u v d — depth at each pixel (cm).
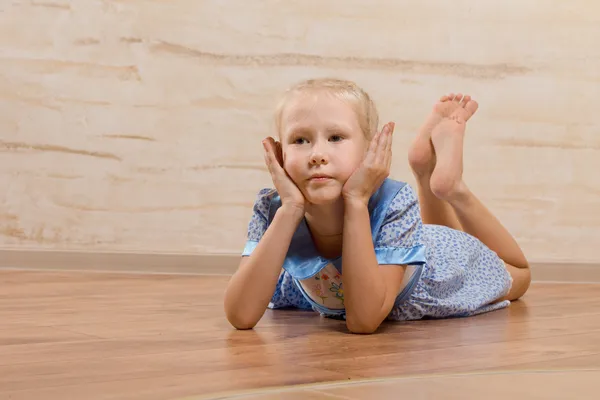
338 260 132
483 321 143
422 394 78
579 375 89
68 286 201
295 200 125
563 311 160
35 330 123
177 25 264
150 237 265
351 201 122
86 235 265
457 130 182
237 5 265
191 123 265
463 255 158
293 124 123
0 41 265
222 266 259
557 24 264
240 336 120
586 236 265
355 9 265
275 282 126
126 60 265
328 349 108
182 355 102
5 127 265
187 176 266
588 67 265
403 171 265
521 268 182
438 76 265
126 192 266
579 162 265
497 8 264
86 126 265
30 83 265
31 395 79
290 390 80
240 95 265
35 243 265
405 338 120
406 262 128
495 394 79
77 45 264
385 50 265
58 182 265
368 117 130
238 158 266
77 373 90
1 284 204
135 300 169
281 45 265
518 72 264
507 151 265
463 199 178
